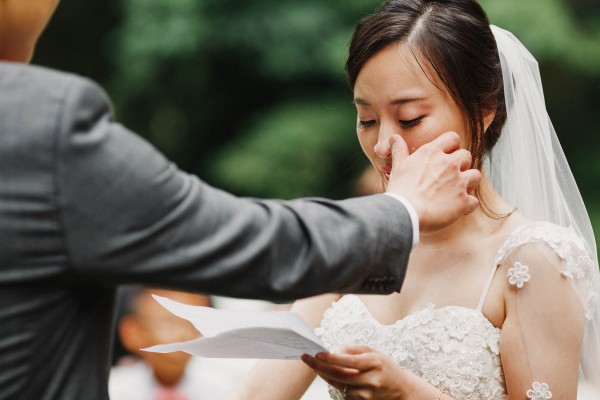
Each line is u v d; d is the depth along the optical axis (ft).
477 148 9.43
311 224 7.02
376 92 9.14
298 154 35.81
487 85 9.43
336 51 36.29
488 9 33.37
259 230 6.86
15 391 6.57
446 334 9.22
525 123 10.00
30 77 6.64
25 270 6.52
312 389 17.99
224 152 37.06
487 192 9.61
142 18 37.86
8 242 6.48
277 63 37.19
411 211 7.41
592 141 37.88
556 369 8.76
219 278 6.75
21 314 6.55
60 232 6.52
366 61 9.20
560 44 33.65
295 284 6.94
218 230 6.78
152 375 17.61
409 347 9.32
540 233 9.04
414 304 9.64
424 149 7.78
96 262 6.57
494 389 9.14
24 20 7.08
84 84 6.66
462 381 9.10
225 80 39.37
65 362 6.74
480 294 9.30
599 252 33.88
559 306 8.82
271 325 7.34
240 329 7.41
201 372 17.87
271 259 6.86
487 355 9.14
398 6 9.31
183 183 6.81
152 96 39.50
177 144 40.57
